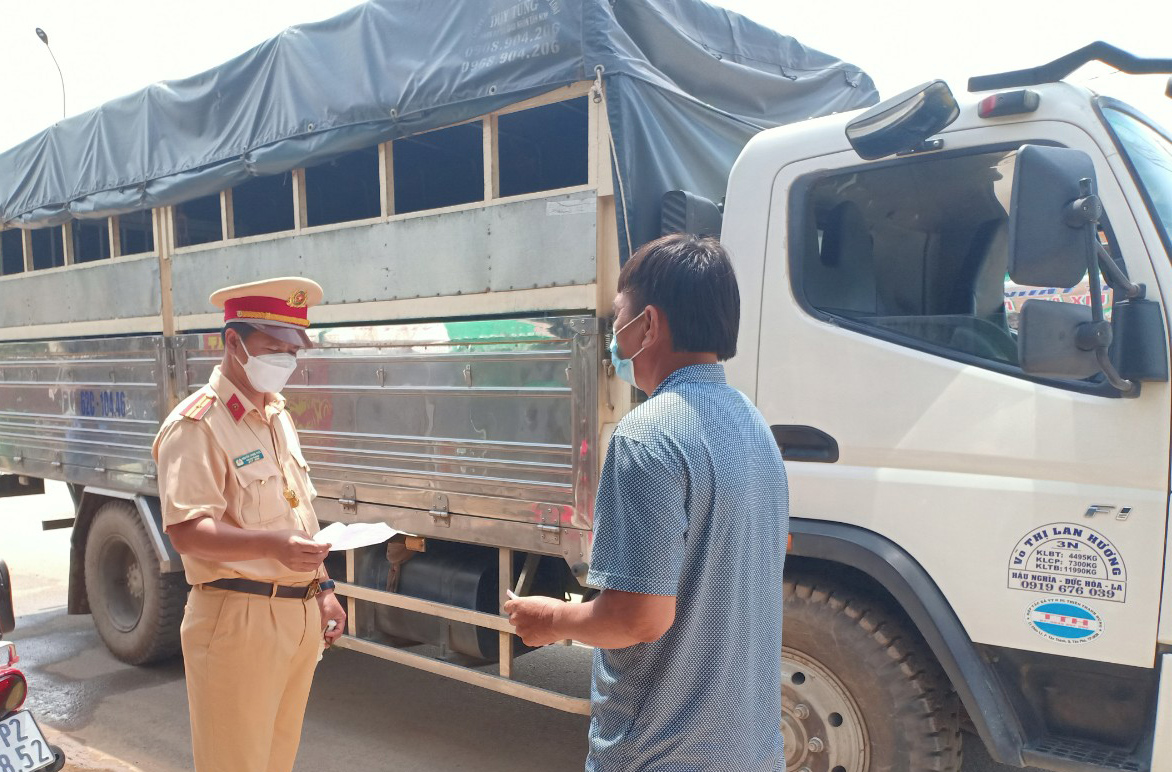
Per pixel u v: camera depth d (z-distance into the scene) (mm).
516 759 3727
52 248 5895
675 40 3168
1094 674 2264
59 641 5418
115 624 4871
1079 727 2312
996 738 2285
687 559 1307
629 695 1372
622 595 1278
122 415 4812
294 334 2336
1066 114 2309
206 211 4879
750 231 2785
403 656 3584
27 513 10203
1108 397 2201
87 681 4676
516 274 3148
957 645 2352
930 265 2551
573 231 2973
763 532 1428
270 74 3949
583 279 2953
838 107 4141
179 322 4590
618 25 2896
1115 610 2168
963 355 2436
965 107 2457
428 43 3334
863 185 2643
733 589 1341
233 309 2307
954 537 2389
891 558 2449
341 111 3619
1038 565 2270
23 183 5590
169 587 4598
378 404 3625
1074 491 2225
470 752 3797
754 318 2768
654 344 1474
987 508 2342
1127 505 2152
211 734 2281
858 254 2646
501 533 3209
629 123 2820
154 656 4711
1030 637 2281
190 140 4375
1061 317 2061
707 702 1325
